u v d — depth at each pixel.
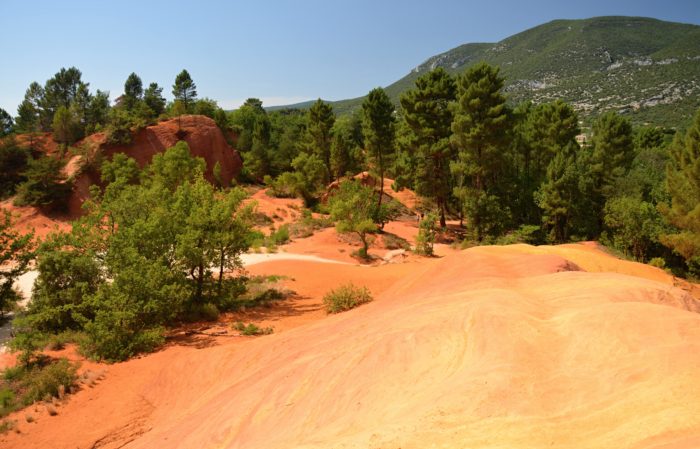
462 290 11.39
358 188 46.44
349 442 4.82
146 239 20.77
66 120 56.44
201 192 23.55
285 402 7.49
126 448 9.52
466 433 4.40
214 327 18.84
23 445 10.20
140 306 16.88
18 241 20.81
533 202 45.69
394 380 6.61
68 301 18.38
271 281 26.56
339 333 10.72
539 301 8.81
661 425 3.73
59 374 13.02
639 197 37.78
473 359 6.36
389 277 27.80
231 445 7.01
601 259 20.28
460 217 53.75
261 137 82.62
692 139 24.73
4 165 49.62
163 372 13.59
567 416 4.44
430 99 46.94
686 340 5.42
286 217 53.22
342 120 99.69
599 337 6.01
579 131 49.75
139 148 57.97
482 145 41.41
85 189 50.00
